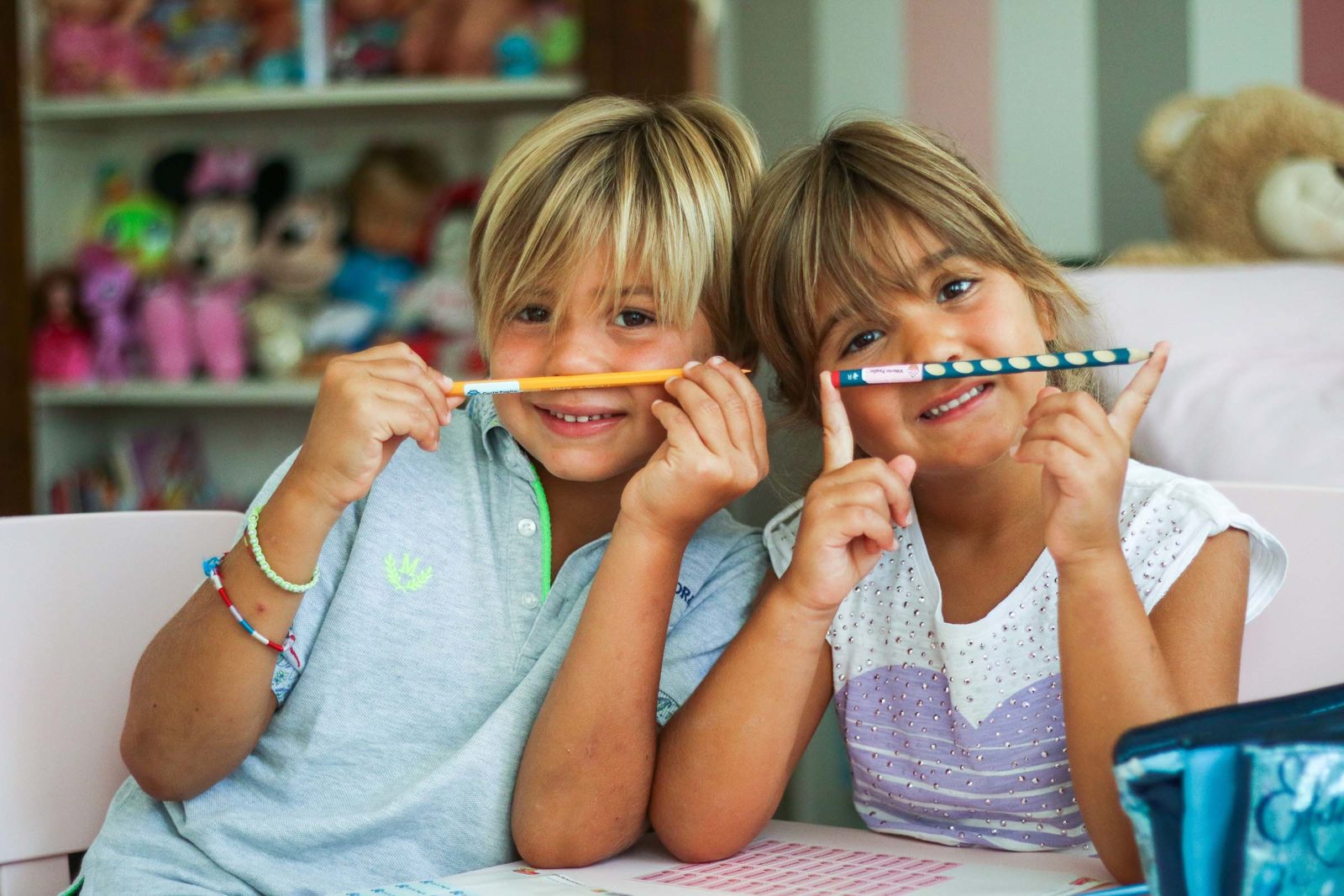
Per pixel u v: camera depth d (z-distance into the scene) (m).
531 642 0.81
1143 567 0.77
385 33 2.00
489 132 2.02
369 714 0.80
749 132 0.91
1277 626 0.85
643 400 0.80
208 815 0.79
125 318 2.12
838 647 0.87
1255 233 1.81
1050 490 0.66
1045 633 0.80
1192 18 2.03
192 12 2.07
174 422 2.16
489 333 0.85
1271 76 2.02
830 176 0.81
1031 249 0.83
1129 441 0.67
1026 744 0.80
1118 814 0.64
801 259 0.80
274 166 2.11
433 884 0.67
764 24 2.16
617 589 0.74
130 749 0.79
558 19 1.90
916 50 2.12
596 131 0.85
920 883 0.65
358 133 2.10
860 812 0.89
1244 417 1.30
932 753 0.84
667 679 0.82
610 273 0.79
